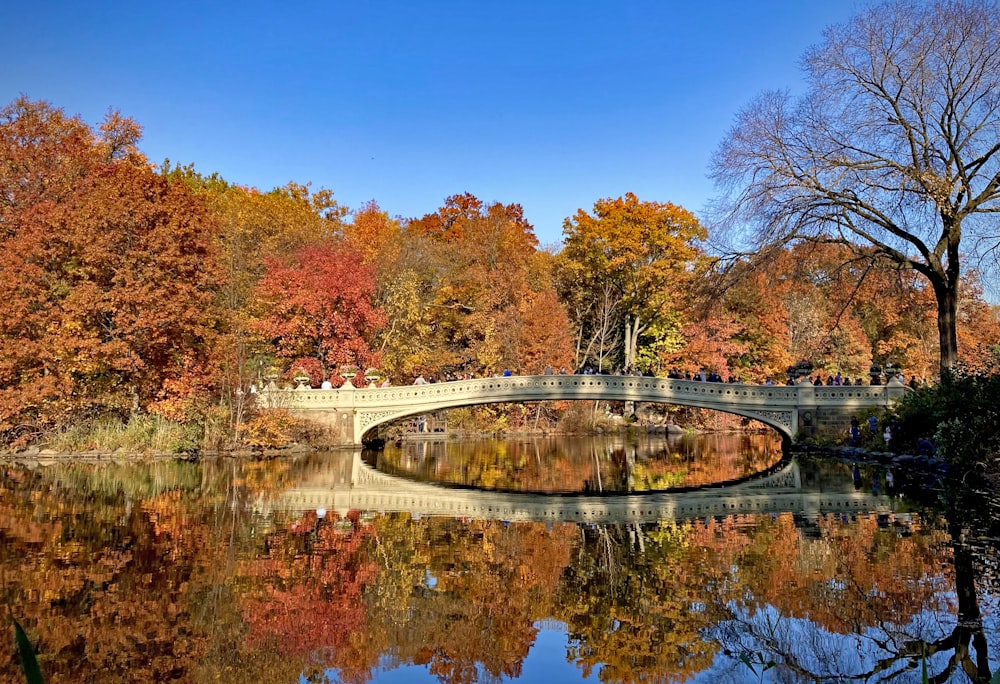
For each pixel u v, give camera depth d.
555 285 44.06
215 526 11.99
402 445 33.38
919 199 18.86
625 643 6.82
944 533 11.15
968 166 19.30
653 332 42.97
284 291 31.03
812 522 12.53
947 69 19.02
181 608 7.69
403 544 11.18
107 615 7.38
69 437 22.42
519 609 7.95
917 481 17.70
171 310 23.11
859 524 12.12
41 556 9.61
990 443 15.80
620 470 23.30
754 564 9.55
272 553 10.21
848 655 6.31
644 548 10.83
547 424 41.12
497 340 37.66
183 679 5.93
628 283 41.22
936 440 17.67
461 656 6.57
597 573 9.35
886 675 5.84
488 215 45.16
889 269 21.69
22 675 5.82
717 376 29.84
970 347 35.06
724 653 6.49
